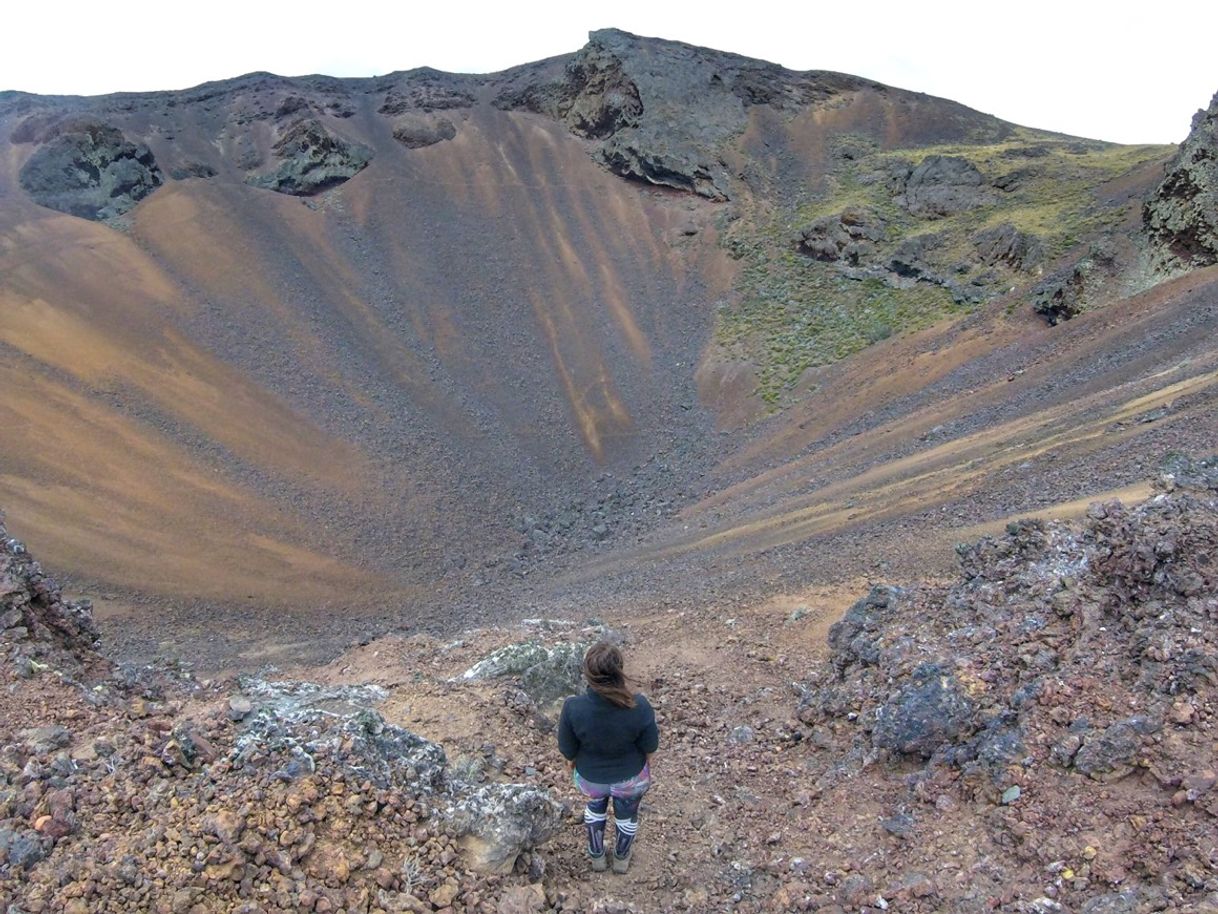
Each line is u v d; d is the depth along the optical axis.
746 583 19.77
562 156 81.81
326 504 41.97
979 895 4.77
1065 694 5.89
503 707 7.87
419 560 38.38
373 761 5.36
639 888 5.46
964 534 16.95
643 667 11.94
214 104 82.50
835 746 7.34
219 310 56.84
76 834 4.64
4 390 43.16
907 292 56.03
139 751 5.28
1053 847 4.89
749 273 65.75
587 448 51.59
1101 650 6.27
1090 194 55.22
